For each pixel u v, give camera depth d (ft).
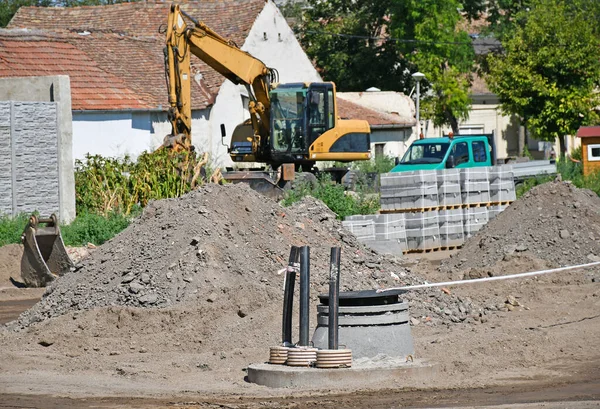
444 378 78.18
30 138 198.49
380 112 388.37
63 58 264.72
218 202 113.91
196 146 299.38
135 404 69.87
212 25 348.18
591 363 83.97
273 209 120.26
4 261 148.46
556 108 380.78
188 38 225.97
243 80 245.24
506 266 134.41
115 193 201.87
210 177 210.38
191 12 357.41
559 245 143.33
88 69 264.93
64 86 204.64
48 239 140.67
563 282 127.95
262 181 229.86
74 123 246.06
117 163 207.62
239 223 113.50
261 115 256.32
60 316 98.73
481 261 145.18
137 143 263.08
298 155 255.70
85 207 204.33
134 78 286.25
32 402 70.54
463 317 103.60
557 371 81.00
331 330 77.30
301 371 75.87
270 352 80.07
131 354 89.45
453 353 86.33
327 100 259.19
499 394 72.28
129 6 363.56
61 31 295.48
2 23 526.57
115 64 290.56
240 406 68.90
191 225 108.17
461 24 500.33
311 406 68.74
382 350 79.15
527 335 92.99
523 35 386.73
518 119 473.67
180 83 221.66
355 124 265.13
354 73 460.14
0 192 193.77
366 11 464.65
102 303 101.60
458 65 435.12
